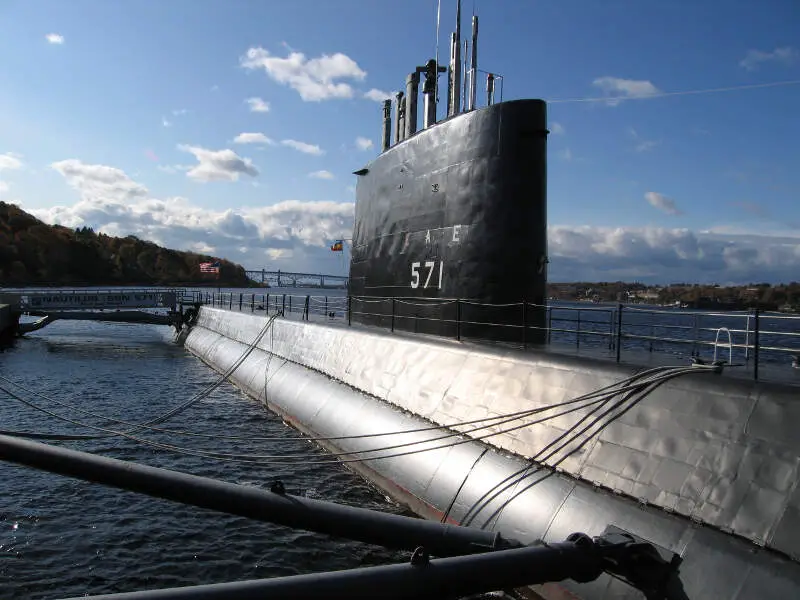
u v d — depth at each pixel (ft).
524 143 32.30
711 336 82.94
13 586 24.22
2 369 78.38
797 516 15.62
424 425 30.76
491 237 32.96
